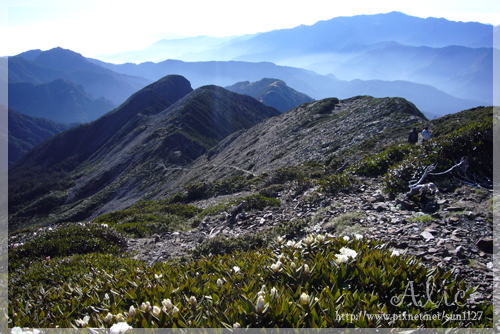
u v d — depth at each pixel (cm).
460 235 511
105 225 1158
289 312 264
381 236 579
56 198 10531
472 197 672
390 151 1280
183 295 331
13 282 678
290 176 1836
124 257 907
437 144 968
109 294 386
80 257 840
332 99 5394
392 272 314
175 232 1217
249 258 451
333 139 3194
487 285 370
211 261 472
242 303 284
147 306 289
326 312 262
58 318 356
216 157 6744
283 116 6062
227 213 1263
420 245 509
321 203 984
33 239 1041
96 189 10506
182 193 2475
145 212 1791
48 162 17838
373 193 945
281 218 1012
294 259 380
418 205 718
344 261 330
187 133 11288
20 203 11031
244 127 14150
